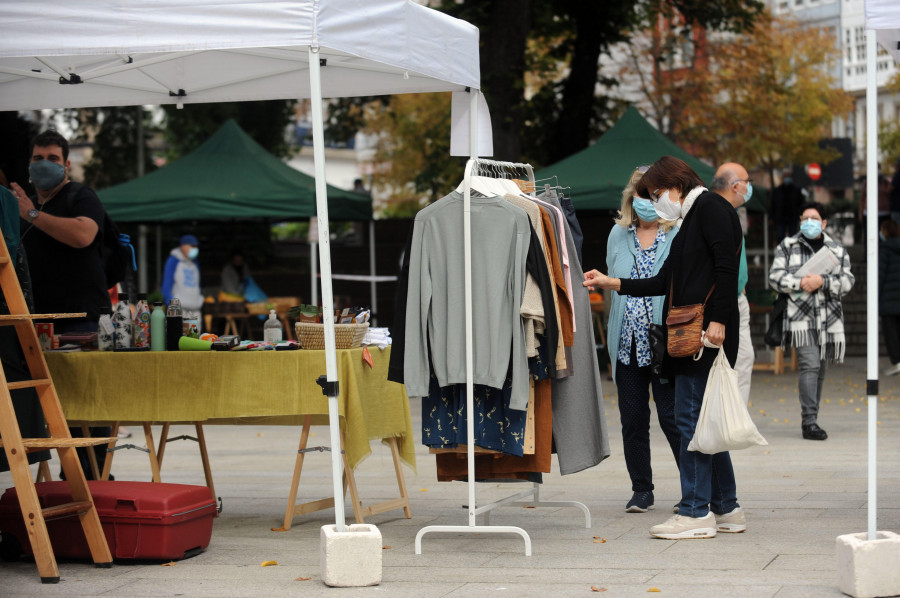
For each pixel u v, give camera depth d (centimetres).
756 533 568
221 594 466
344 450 595
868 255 464
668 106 2848
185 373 590
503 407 549
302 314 604
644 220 607
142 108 2311
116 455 961
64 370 605
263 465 887
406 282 556
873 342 461
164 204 1498
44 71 643
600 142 1509
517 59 1728
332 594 462
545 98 2175
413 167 3116
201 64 648
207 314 1680
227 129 1598
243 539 588
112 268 720
